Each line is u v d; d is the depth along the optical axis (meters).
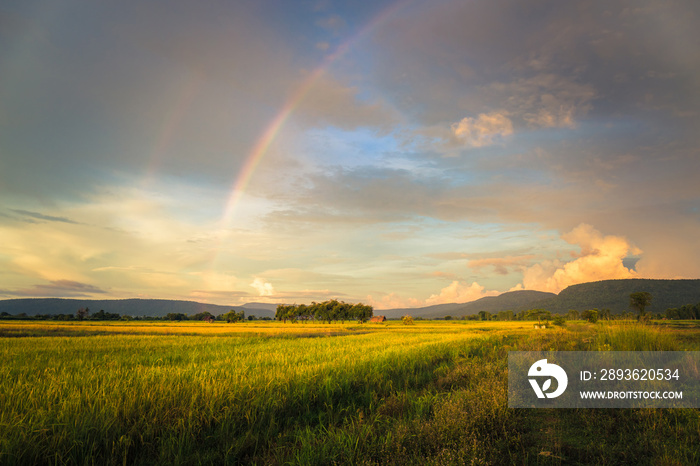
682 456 5.10
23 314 175.38
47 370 12.55
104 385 8.59
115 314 179.38
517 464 5.26
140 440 6.02
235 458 5.87
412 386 11.17
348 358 14.37
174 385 8.52
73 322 114.19
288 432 6.88
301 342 28.20
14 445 5.39
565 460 5.39
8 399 7.69
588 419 7.13
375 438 6.14
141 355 19.08
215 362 14.39
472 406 7.17
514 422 6.73
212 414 6.95
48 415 6.65
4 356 18.31
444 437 5.88
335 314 148.38
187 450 5.86
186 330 65.88
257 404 7.68
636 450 5.49
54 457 5.43
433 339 28.91
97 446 5.75
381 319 165.62
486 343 24.91
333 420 7.65
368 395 9.52
